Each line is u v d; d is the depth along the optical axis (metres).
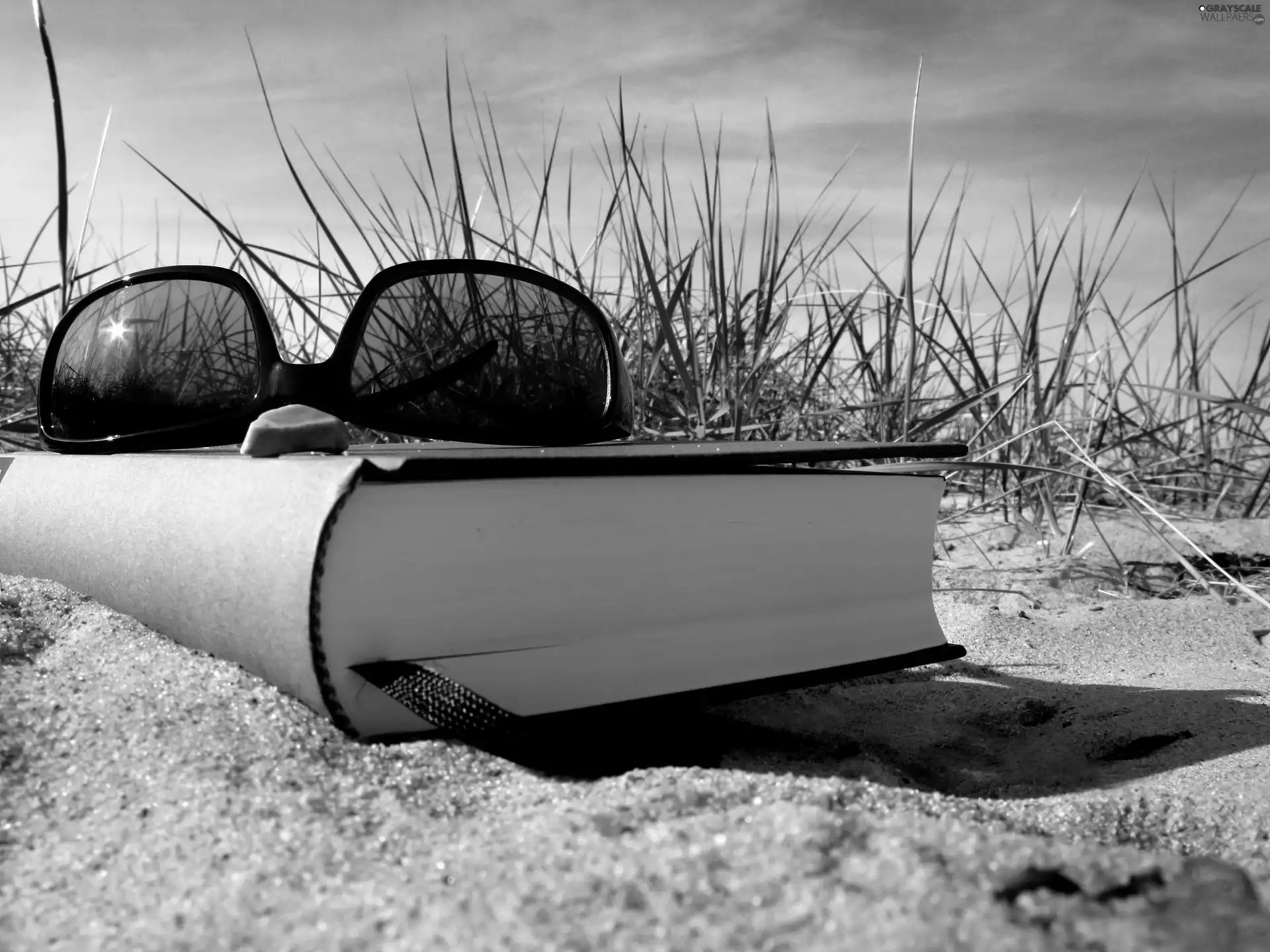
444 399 0.29
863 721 0.26
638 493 0.22
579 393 0.30
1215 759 0.23
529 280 0.30
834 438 0.53
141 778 0.19
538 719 0.20
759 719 0.26
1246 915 0.14
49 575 0.26
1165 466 0.57
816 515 0.24
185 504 0.23
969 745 0.25
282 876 0.16
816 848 0.15
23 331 0.53
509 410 0.29
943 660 0.25
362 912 0.15
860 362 0.55
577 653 0.21
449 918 0.14
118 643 0.22
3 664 0.22
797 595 0.24
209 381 0.29
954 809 0.19
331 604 0.19
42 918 0.16
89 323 0.30
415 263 0.29
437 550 0.20
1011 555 0.45
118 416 0.29
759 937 0.13
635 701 0.21
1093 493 0.53
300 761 0.19
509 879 0.15
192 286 0.29
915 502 0.26
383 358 0.28
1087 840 0.19
